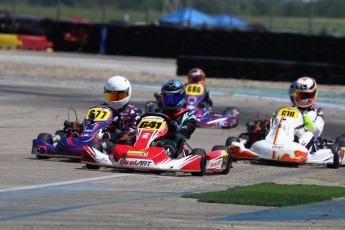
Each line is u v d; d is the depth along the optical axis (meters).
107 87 42.62
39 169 37.34
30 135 52.03
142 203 28.62
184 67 111.06
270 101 86.31
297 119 45.41
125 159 36.50
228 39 130.88
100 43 149.25
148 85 97.75
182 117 39.97
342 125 69.38
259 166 43.56
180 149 39.38
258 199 30.06
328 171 43.03
